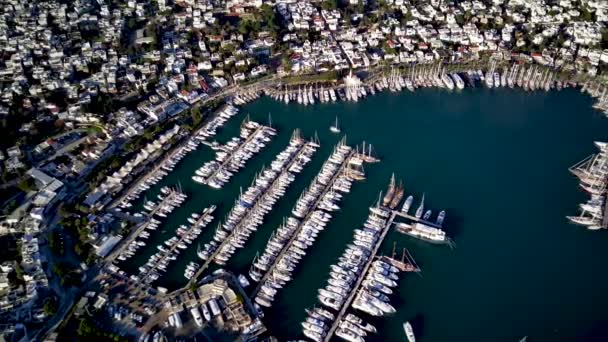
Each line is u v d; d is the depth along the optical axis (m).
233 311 192.12
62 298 195.88
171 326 188.50
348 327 192.12
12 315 187.12
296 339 189.62
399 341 190.88
